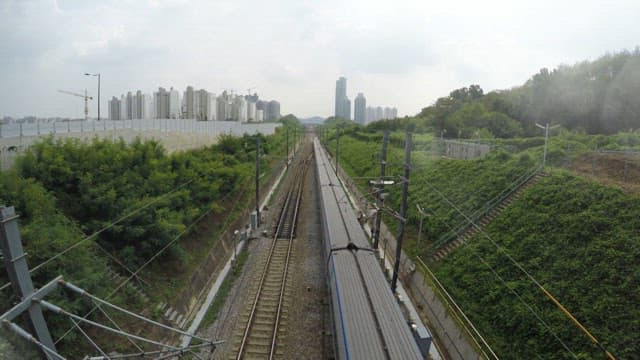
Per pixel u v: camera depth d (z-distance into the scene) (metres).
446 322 15.30
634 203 14.50
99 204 15.93
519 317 13.16
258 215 29.58
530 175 21.67
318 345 14.20
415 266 20.08
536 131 51.38
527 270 14.79
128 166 19.42
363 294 12.35
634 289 11.44
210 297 17.81
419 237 21.56
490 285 15.48
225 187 28.17
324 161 49.22
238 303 17.20
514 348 12.52
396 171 36.22
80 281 11.90
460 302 15.81
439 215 23.38
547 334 11.96
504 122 53.88
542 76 56.28
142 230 16.05
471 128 53.16
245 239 25.73
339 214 21.56
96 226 15.59
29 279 7.32
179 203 20.41
